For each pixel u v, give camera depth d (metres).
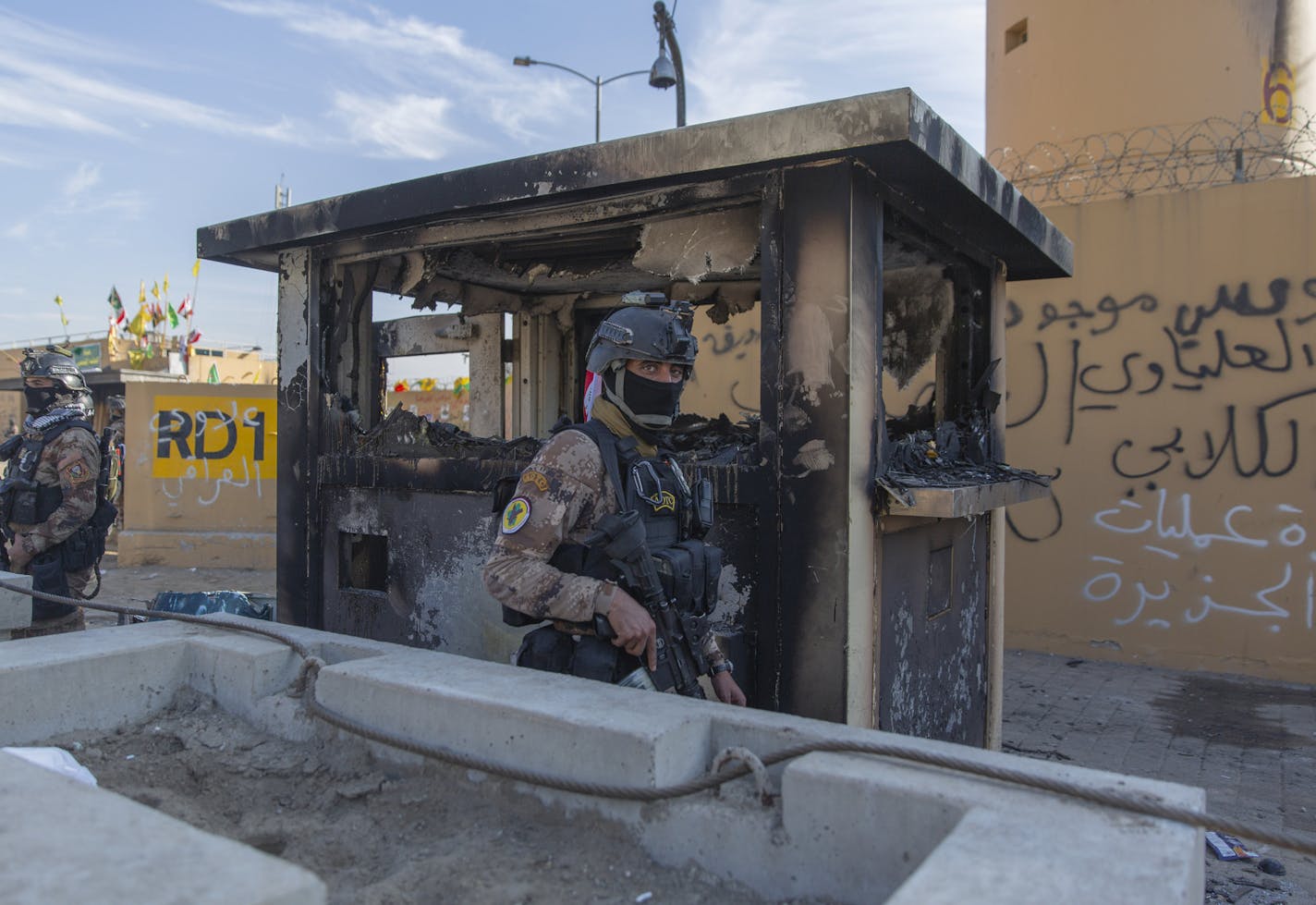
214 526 9.65
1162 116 7.59
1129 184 6.70
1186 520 6.00
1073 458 6.34
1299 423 5.68
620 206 2.75
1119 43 7.74
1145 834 1.12
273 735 2.00
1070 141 8.02
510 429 5.38
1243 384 5.84
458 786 1.68
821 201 2.36
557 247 3.57
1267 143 7.35
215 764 1.89
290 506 3.49
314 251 3.42
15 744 1.90
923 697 2.95
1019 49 8.57
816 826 1.33
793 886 1.34
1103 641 6.24
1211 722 4.89
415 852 1.54
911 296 3.70
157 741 2.03
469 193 2.86
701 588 2.09
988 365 3.54
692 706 1.65
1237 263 5.84
